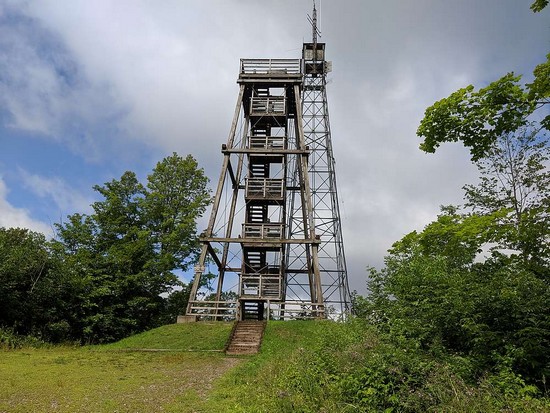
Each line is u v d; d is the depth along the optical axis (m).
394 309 13.71
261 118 32.22
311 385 9.88
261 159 31.91
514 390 8.21
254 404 9.77
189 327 24.19
